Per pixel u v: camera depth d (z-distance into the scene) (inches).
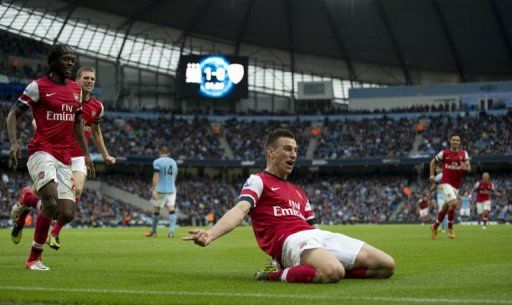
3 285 273.6
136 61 3014.3
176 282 289.3
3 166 2498.8
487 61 2839.6
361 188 2807.6
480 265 388.8
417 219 2532.0
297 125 3051.2
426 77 3053.6
